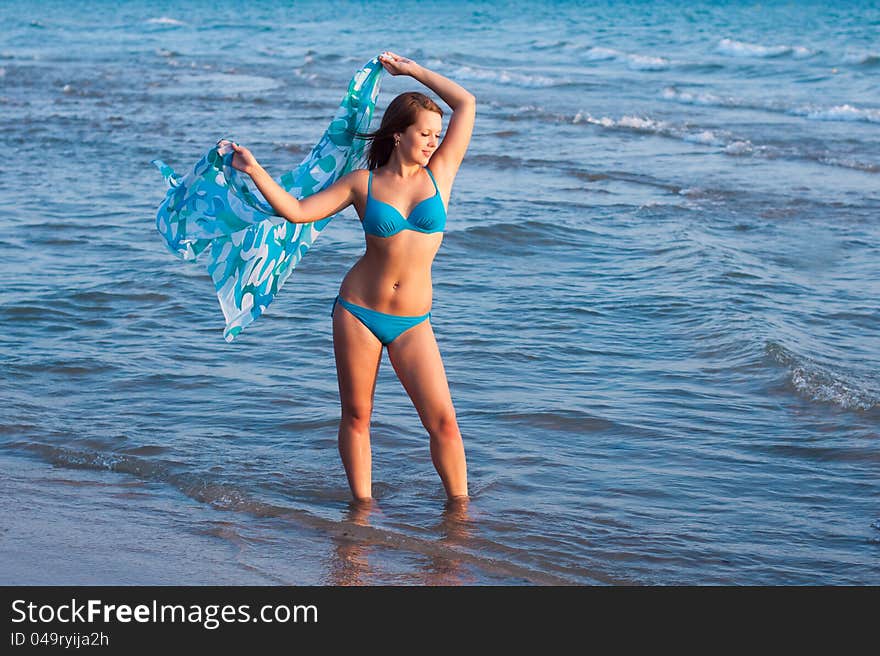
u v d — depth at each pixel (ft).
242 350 32.58
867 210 54.19
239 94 107.04
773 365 30.30
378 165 20.29
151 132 80.53
